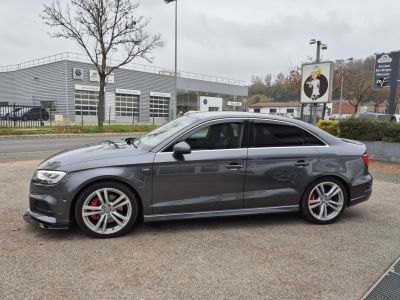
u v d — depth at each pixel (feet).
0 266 10.80
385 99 145.89
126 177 13.06
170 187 13.60
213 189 14.10
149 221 13.65
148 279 10.27
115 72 138.10
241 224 15.20
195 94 177.99
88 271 10.63
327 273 10.92
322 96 50.21
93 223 13.26
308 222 15.65
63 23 69.41
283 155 14.78
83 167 12.84
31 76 138.51
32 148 44.21
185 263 11.34
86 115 131.03
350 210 17.78
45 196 12.84
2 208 16.35
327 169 15.26
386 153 34.22
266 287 10.02
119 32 72.74
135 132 83.41
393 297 9.69
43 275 10.33
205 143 14.24
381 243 13.39
